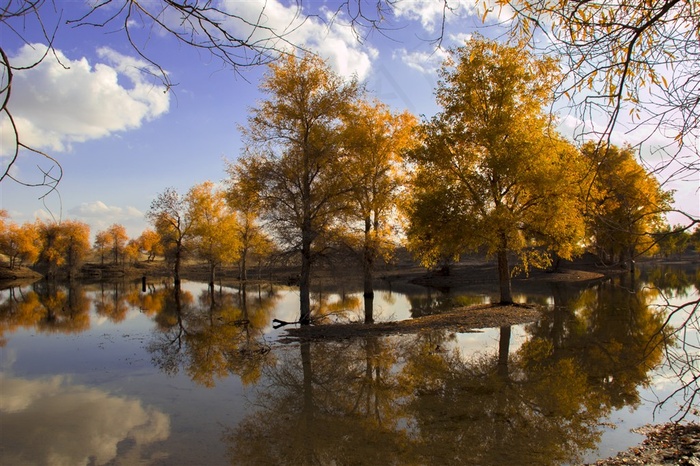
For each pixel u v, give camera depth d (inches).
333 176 805.9
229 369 534.0
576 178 712.4
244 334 754.2
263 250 1512.1
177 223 1815.9
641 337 605.0
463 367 501.4
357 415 369.1
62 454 306.7
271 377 493.7
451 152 818.8
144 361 583.5
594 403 374.3
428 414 362.9
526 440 306.5
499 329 703.7
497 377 458.0
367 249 931.3
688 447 276.5
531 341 615.5
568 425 330.0
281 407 394.6
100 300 1433.3
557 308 889.5
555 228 777.6
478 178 770.2
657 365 471.8
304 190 791.1
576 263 1900.8
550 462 273.1
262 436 330.6
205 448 312.0
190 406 404.2
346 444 312.3
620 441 299.1
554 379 442.9
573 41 130.3
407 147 989.8
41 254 2711.6
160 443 322.3
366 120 1025.5
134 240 3671.3
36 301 1430.9
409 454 291.7
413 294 1332.4
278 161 786.8
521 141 750.5
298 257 832.3
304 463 284.5
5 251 2844.5
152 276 3147.1
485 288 1419.8
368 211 966.4
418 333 693.9
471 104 809.5
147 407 403.2
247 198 815.7
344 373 496.7
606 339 605.3
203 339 727.7
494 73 782.5
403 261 2325.3
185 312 1080.2
